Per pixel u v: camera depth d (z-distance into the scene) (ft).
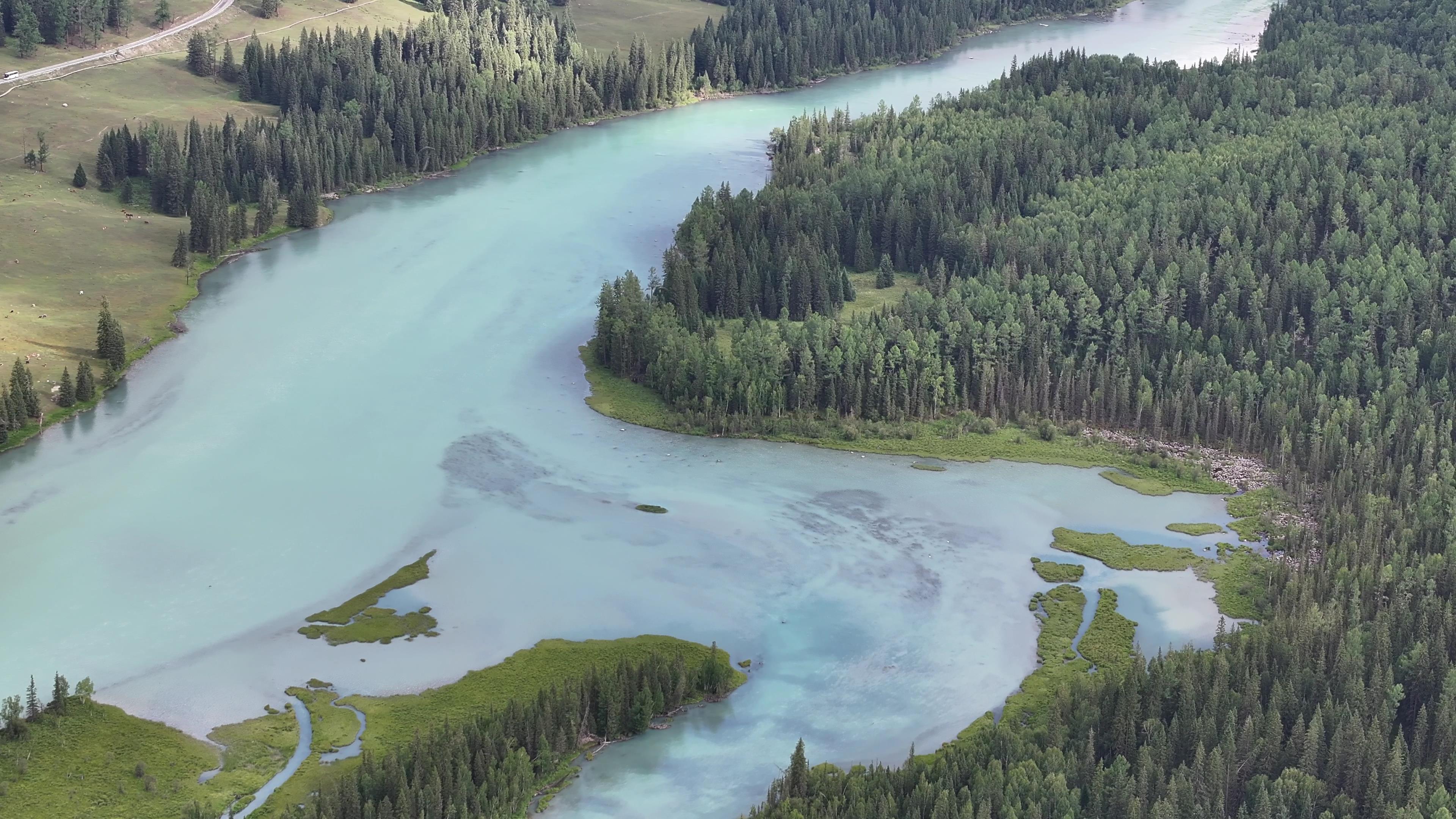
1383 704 636.89
